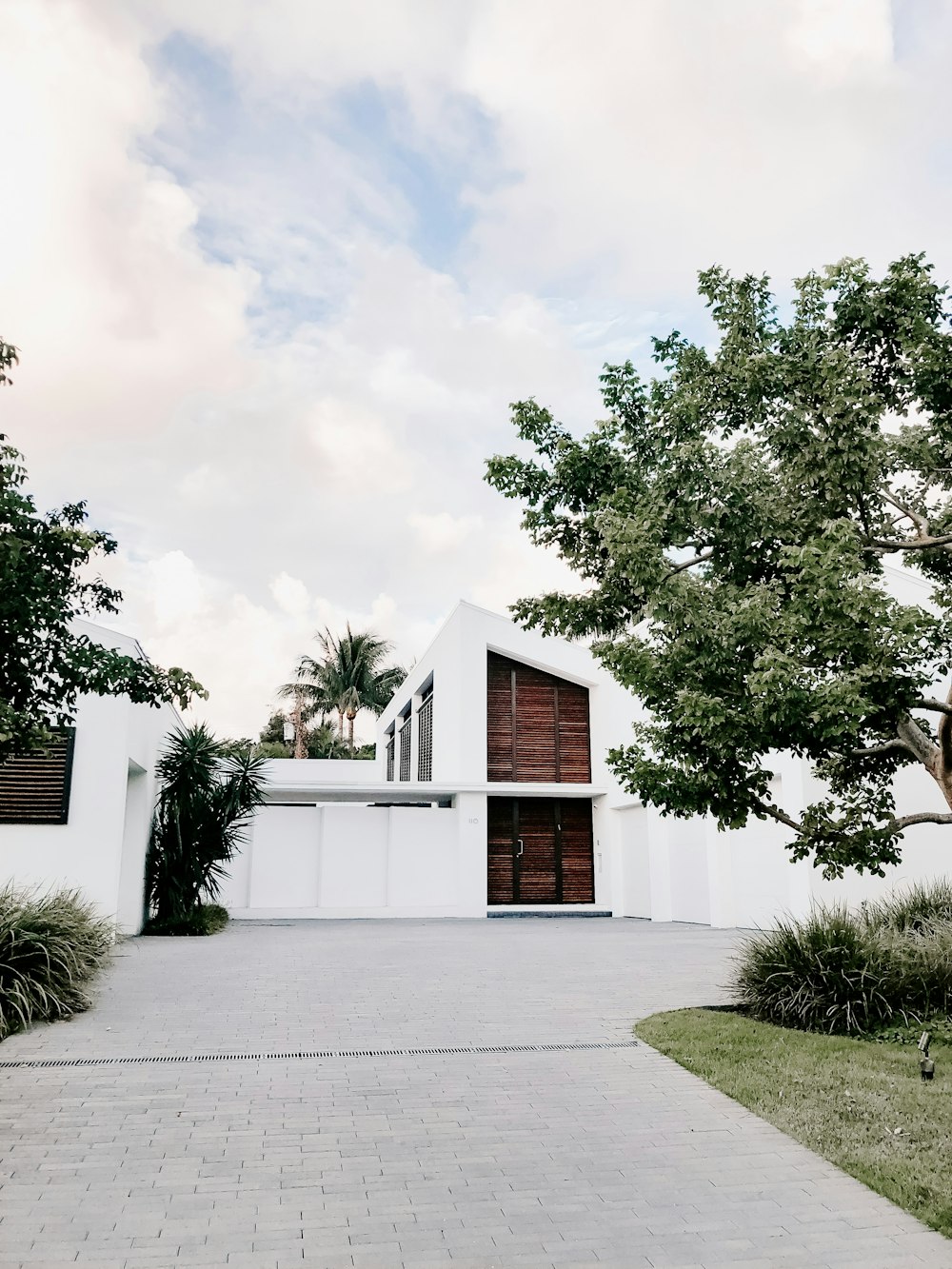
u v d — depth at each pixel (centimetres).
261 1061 675
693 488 694
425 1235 389
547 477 741
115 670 621
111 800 1395
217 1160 472
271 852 2033
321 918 2012
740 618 614
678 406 706
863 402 639
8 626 579
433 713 2519
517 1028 789
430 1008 877
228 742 2030
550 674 2336
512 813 2256
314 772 3597
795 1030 759
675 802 673
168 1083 612
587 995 952
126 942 1407
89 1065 654
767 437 705
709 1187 448
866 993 775
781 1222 407
